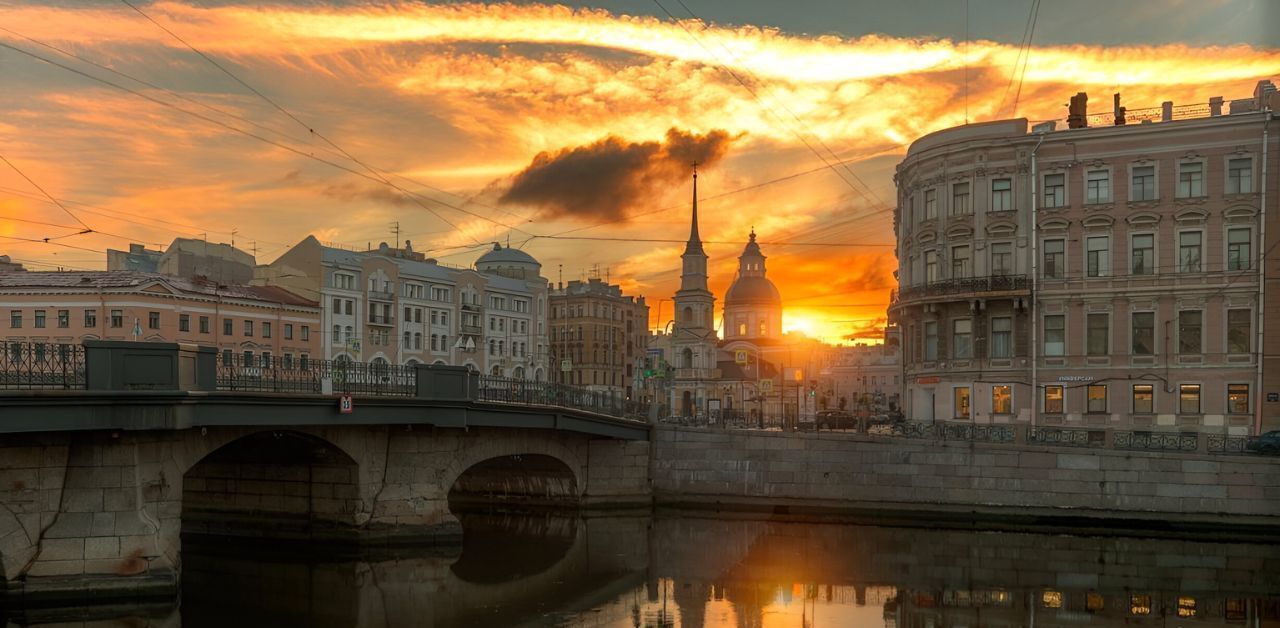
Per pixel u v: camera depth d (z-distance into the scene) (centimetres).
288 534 3762
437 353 10225
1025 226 5200
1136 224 5034
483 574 3203
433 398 3600
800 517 4759
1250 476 4050
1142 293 5003
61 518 2539
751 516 4819
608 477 5069
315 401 3114
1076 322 5116
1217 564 3431
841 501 4747
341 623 2470
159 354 2569
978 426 4697
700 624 2494
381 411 3394
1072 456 4325
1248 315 4853
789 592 2933
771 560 3512
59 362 2427
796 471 4888
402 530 3706
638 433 5103
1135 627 2492
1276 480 4012
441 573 3203
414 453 3781
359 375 3391
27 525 2500
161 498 2708
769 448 4959
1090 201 5128
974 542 3944
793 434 4909
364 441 3647
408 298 9856
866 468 4725
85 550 2545
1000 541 3962
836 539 4028
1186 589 2981
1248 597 2875
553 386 4466
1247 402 4822
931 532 4238
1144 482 4200
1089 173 5138
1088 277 5100
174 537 2739
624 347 13825
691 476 5094
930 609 2700
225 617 2502
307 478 3750
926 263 5528
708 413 6756
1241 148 4888
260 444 3597
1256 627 2509
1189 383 4919
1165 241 4991
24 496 2494
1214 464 4106
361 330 9238
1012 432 4609
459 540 3816
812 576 3189
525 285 11850
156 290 7281
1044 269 5188
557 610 2658
